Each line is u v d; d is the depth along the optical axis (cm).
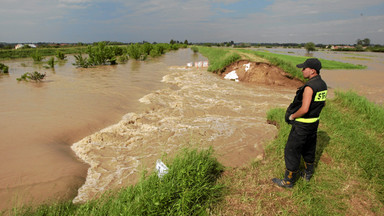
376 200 354
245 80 1548
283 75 1481
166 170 338
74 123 652
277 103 1005
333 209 331
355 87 1491
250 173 419
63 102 864
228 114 819
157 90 1159
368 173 416
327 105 819
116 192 350
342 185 386
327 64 2727
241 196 350
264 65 1522
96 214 275
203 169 355
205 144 559
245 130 663
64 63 2402
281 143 514
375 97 1218
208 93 1159
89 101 888
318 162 448
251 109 896
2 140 527
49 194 356
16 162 439
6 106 798
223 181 389
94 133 611
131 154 502
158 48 4084
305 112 323
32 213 303
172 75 1689
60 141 550
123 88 1162
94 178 412
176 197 309
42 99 904
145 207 281
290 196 353
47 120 666
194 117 770
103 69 1947
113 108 809
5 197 342
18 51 3384
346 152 483
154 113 791
